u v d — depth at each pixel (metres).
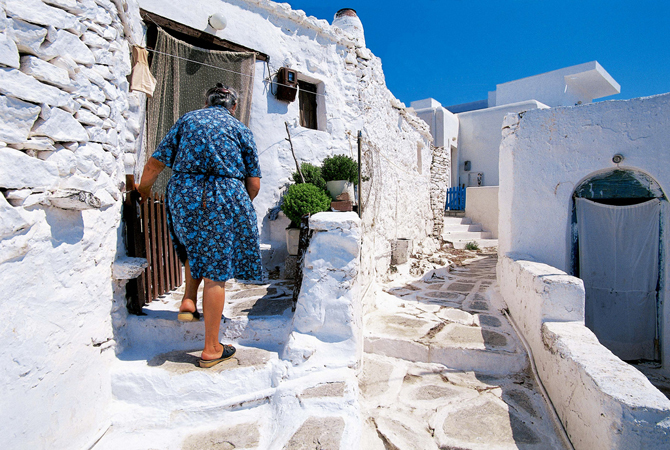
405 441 2.19
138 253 2.69
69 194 1.77
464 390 2.81
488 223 12.12
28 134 1.67
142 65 3.37
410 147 9.34
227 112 2.41
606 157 4.33
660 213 4.30
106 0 2.32
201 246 2.17
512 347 3.23
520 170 4.68
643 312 4.47
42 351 1.71
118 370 2.27
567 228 4.54
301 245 2.97
